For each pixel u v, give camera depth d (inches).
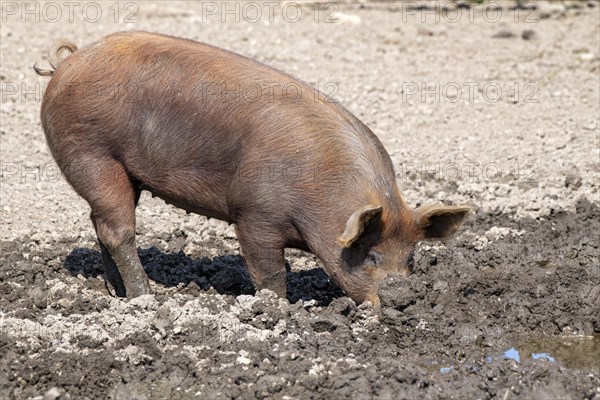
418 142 1599.4
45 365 904.9
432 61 1951.3
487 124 1680.6
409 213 998.4
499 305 1082.7
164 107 1002.7
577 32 2134.6
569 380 905.5
